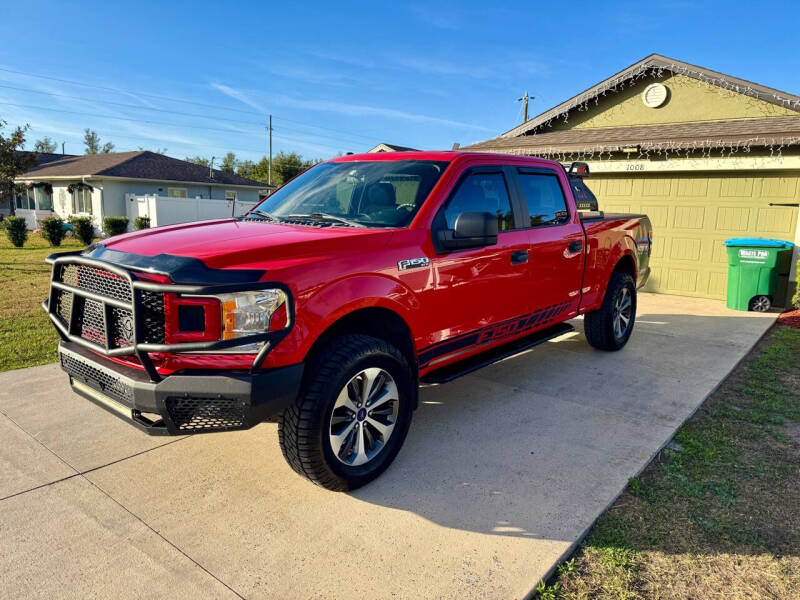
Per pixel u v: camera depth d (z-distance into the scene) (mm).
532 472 3314
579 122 11969
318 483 2971
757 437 3859
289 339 2660
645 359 5738
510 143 11883
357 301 2963
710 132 9375
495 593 2309
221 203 27094
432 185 3664
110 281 2803
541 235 4488
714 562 2541
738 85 9719
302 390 2828
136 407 2643
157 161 31047
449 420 4113
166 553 2557
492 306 4016
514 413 4250
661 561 2553
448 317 3633
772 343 6508
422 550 2588
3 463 3375
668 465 3455
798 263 7773
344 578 2396
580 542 2688
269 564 2486
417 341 3428
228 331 2545
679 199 9586
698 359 5730
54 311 3250
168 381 2559
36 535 2678
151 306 2605
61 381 4840
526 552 2570
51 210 30875
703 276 9516
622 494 3115
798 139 7969
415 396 3504
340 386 2869
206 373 2574
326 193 4004
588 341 5973
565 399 4555
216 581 2375
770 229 8812
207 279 2523
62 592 2301
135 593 2299
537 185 4648
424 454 3555
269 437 3812
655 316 8008
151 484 3166
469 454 3557
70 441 3684
